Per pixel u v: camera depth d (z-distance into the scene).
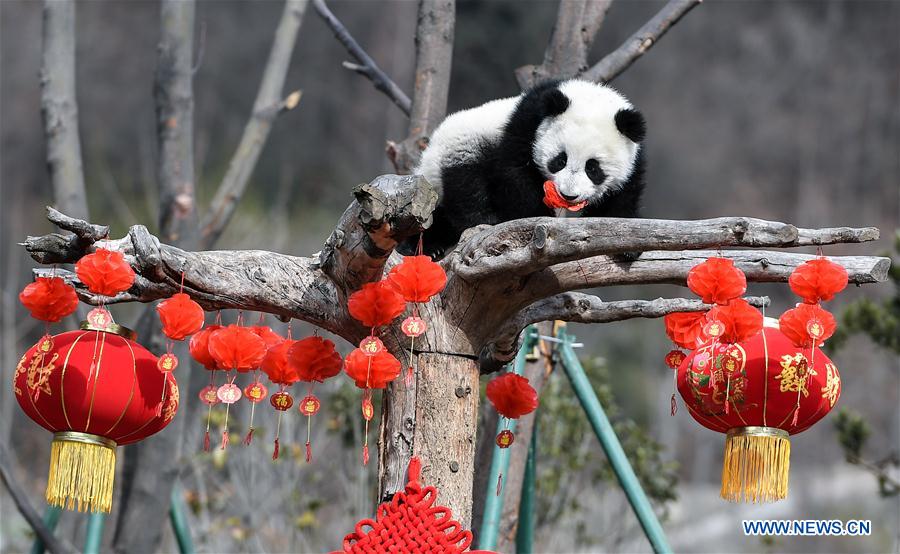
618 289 23.95
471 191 6.45
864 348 20.08
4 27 31.55
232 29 33.62
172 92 8.41
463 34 28.16
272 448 10.31
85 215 8.68
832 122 36.38
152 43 32.84
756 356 4.76
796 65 37.41
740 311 4.39
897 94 37.00
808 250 22.12
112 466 4.73
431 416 4.65
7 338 12.74
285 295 4.75
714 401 4.84
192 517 10.47
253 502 10.39
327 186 31.05
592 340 24.03
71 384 4.55
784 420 4.82
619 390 23.67
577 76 7.77
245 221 18.55
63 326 8.45
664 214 33.38
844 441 9.88
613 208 6.62
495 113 6.60
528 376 7.29
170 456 8.06
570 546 10.37
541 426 9.67
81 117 30.38
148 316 8.07
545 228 4.39
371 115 33.16
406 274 4.27
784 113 36.47
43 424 4.71
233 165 8.98
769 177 35.19
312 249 22.50
